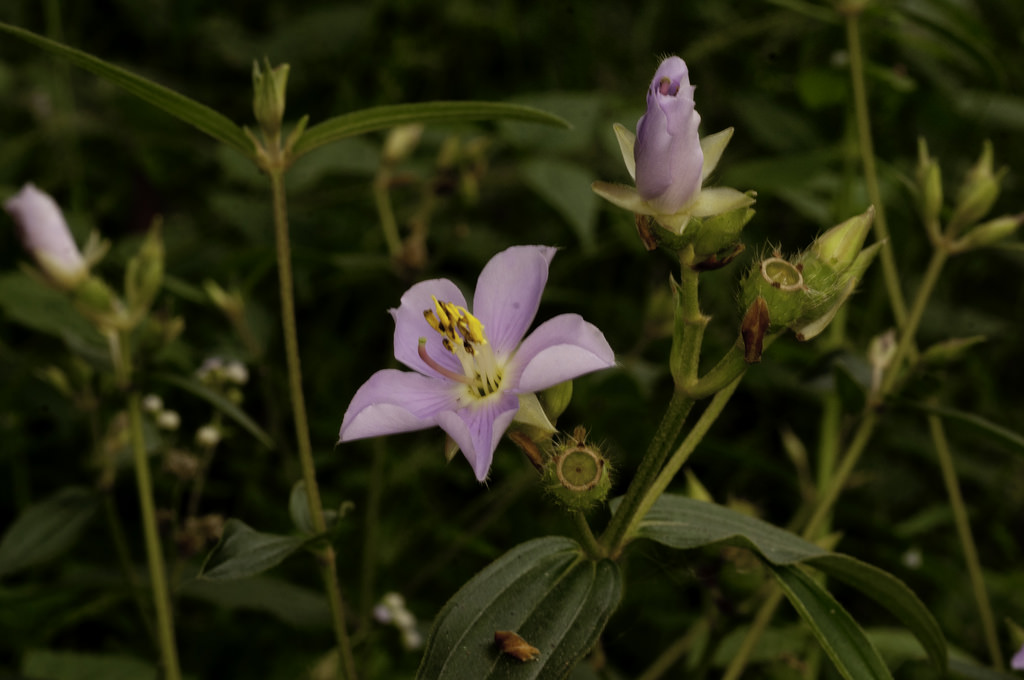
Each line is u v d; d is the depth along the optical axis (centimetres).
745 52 78
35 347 62
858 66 47
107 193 79
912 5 56
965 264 71
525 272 34
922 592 55
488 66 82
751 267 33
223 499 61
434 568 51
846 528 53
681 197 32
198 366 56
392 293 69
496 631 32
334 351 68
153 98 36
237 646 51
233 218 64
